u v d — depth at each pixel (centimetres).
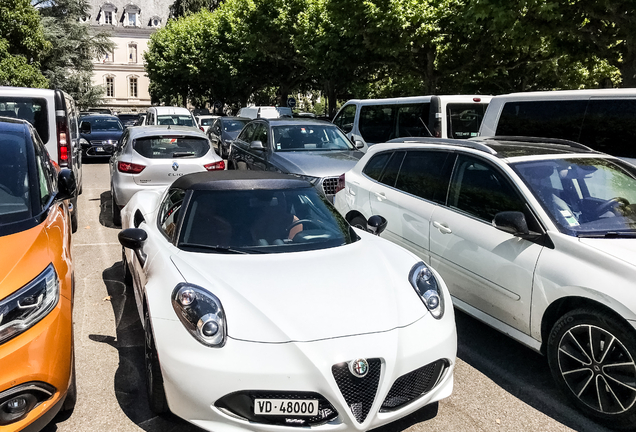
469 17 1353
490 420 336
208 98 5000
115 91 8169
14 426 264
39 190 373
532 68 2320
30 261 294
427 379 305
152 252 371
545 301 366
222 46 3772
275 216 392
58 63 4684
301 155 912
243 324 286
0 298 267
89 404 345
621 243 358
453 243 452
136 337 451
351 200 603
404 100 1084
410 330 302
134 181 830
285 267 337
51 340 279
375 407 276
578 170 434
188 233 370
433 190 497
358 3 1905
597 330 333
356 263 352
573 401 349
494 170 440
